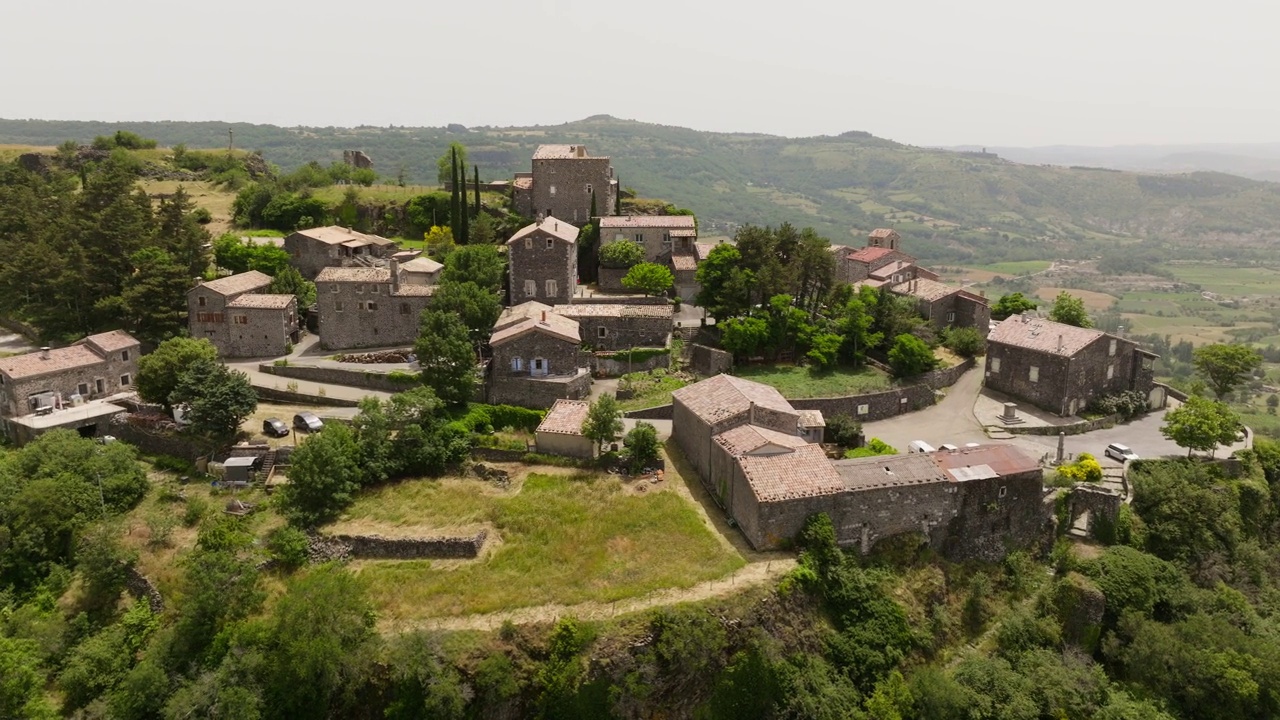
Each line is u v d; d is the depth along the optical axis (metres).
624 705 47.78
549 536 58.38
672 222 112.94
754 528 56.16
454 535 58.25
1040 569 61.34
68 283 89.06
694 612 49.97
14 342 90.62
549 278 96.44
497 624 50.50
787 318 89.25
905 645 53.78
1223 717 52.53
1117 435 77.75
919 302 99.69
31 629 51.78
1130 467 69.81
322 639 47.00
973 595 58.62
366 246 108.69
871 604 54.41
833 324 91.38
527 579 54.28
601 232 111.69
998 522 60.78
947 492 58.81
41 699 47.84
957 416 80.31
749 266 94.56
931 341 94.25
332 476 60.75
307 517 59.12
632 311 89.31
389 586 54.00
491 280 95.00
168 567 56.38
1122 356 84.25
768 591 52.38
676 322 96.81
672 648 48.53
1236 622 58.44
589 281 114.31
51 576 56.94
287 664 47.34
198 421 66.62
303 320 97.00
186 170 162.75
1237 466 71.69
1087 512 63.94
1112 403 81.50
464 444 67.44
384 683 47.69
